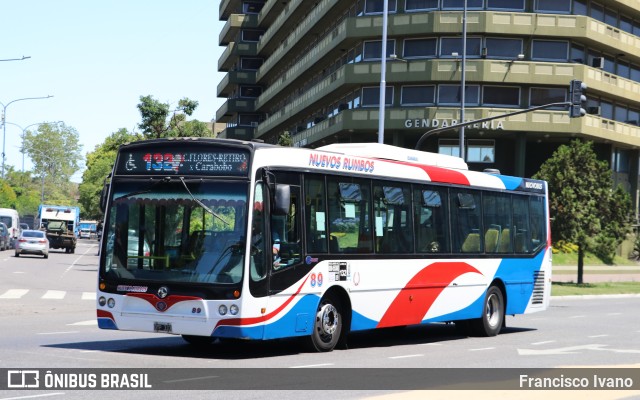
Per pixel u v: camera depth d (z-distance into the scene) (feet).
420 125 198.08
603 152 226.17
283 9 301.02
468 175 66.44
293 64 286.25
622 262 224.53
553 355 53.57
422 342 61.72
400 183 58.54
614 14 217.97
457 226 64.34
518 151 201.36
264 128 312.50
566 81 197.67
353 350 54.24
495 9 197.16
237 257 45.96
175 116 189.78
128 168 48.65
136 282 47.03
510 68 195.83
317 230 50.85
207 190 46.96
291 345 55.26
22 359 43.39
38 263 166.71
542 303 75.56
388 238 56.85
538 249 74.95
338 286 52.34
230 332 45.57
